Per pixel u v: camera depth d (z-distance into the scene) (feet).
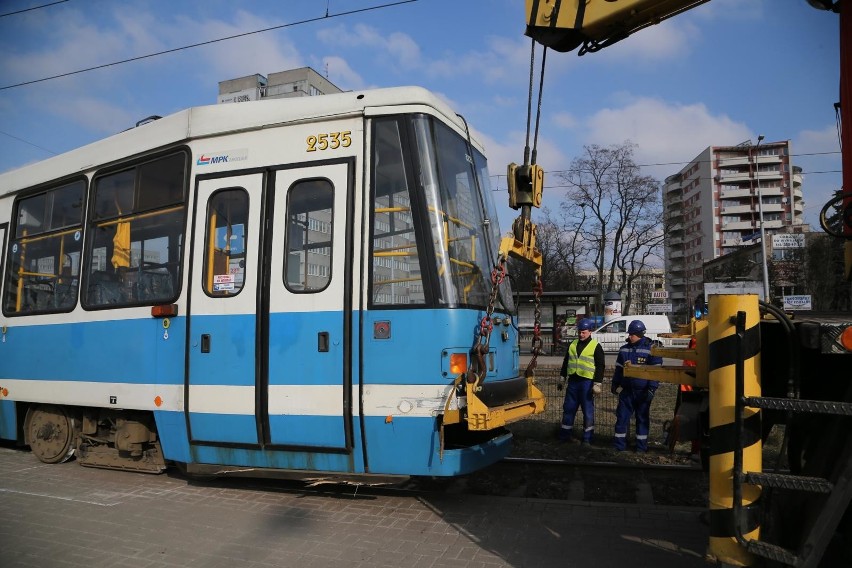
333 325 17.81
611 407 39.32
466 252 18.78
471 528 17.21
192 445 19.58
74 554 15.30
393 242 17.57
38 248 25.67
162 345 20.45
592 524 17.57
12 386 25.61
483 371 16.80
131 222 22.16
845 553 10.57
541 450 28.02
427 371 16.87
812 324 10.18
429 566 14.51
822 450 10.44
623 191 156.56
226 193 19.88
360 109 18.40
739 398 10.11
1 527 17.34
